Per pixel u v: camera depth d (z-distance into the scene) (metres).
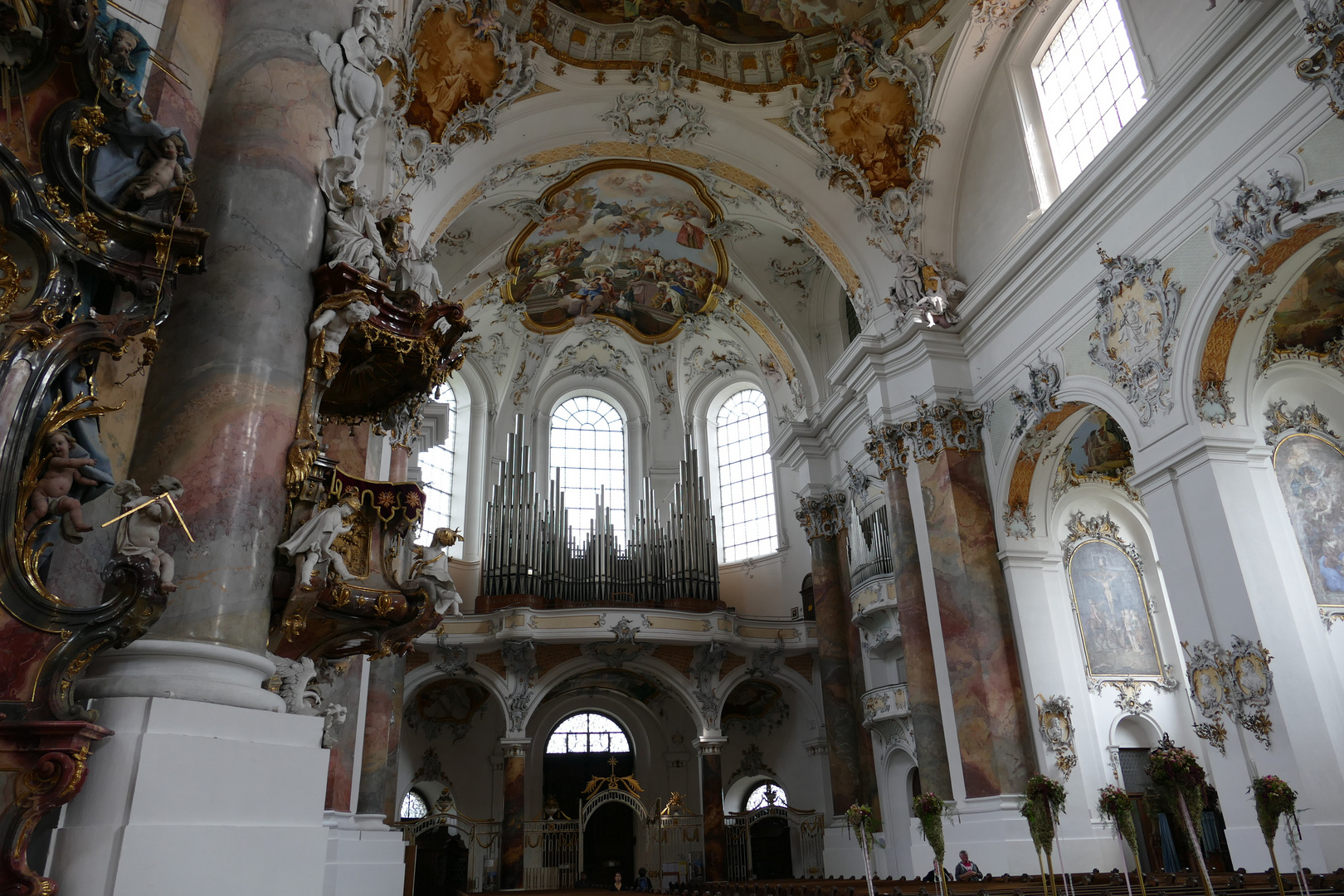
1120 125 12.81
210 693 3.85
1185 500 10.89
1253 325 10.91
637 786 20.02
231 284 4.66
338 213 5.32
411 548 6.48
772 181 16.75
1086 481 14.96
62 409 3.59
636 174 17.31
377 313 5.73
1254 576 10.12
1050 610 14.09
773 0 15.05
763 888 11.74
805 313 20.22
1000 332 14.84
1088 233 12.80
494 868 19.89
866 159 16.11
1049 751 13.15
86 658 3.46
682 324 22.12
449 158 13.88
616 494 23.03
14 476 3.37
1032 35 14.78
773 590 21.67
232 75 5.22
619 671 20.19
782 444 20.45
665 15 15.14
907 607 14.90
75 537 3.53
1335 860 8.95
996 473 14.69
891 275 16.33
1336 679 10.23
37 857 3.34
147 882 3.35
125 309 3.83
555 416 23.41
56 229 3.64
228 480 4.28
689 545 20.86
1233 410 10.98
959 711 13.71
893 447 15.70
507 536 20.08
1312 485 11.39
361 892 9.62
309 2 5.64
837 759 17.75
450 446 22.22
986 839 12.82
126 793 3.47
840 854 17.33
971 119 15.73
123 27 4.19
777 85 15.61
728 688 19.77
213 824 3.62
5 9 3.50
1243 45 10.36
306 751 4.07
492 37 13.60
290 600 4.75
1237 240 10.34
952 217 16.23
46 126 3.72
